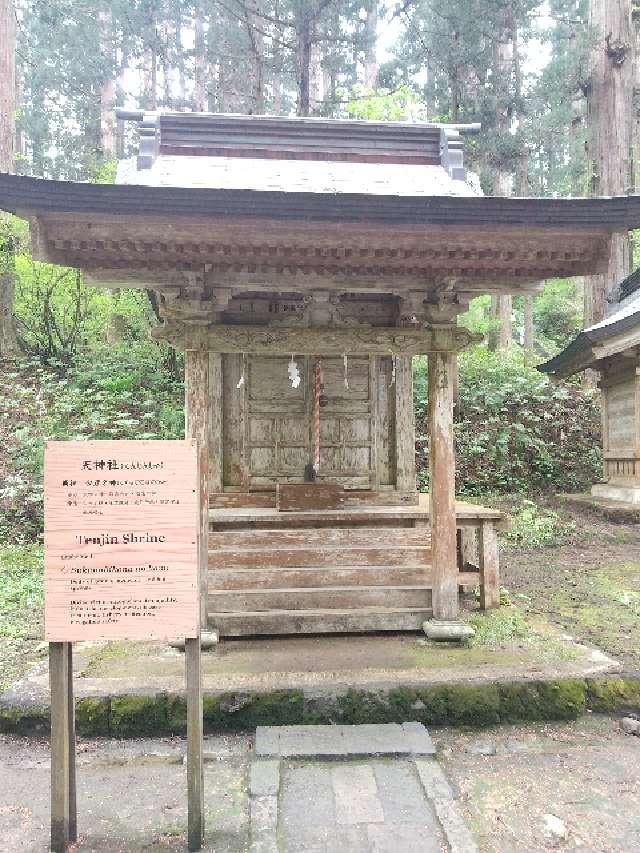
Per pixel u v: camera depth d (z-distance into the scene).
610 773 3.65
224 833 3.10
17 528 8.62
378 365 6.76
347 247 4.39
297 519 5.91
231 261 4.64
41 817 3.29
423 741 3.88
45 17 20.00
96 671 4.51
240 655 4.82
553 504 11.46
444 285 4.95
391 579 5.36
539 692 4.26
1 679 4.58
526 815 3.23
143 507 2.99
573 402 14.37
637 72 18.11
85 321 13.83
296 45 16.03
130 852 2.97
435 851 2.93
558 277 4.92
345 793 3.38
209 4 18.97
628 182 13.28
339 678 4.31
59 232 4.16
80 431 10.57
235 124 6.31
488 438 12.63
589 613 6.08
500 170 16.38
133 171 5.70
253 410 6.62
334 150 6.39
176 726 4.09
